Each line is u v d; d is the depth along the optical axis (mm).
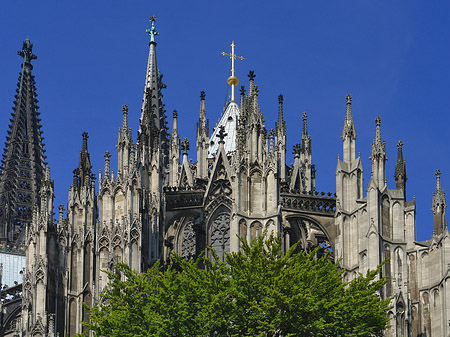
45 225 111188
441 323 112188
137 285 89812
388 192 115312
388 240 113375
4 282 175000
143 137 117062
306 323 85688
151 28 183750
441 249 114312
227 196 115500
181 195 116625
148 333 85125
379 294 109750
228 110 146250
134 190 111250
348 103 121500
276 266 88938
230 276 98812
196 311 86812
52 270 110625
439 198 117125
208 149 141875
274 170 112938
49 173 114438
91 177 115062
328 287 87750
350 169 118562
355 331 85375
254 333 85750
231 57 149625
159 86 181500
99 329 88625
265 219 111812
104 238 110000
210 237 115000
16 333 108875
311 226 122188
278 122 134875
